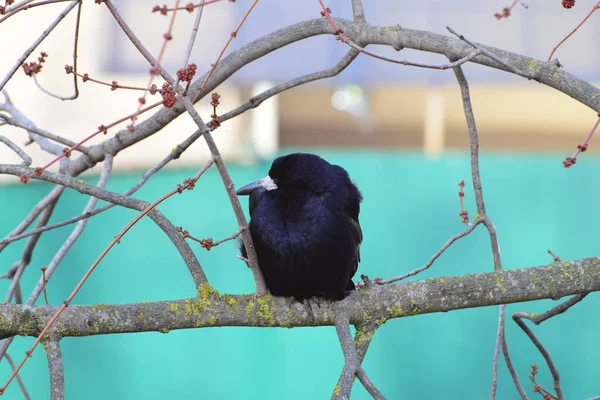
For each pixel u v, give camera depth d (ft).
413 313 20.97
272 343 41.83
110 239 41.68
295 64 48.75
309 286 21.70
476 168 23.31
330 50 48.78
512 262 43.93
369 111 56.70
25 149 46.91
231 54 24.38
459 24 51.16
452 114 57.52
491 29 51.03
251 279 42.04
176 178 43.60
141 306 19.67
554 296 20.97
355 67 48.98
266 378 41.75
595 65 50.80
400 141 57.36
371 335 20.70
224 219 43.01
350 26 22.90
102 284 41.37
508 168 44.21
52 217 41.47
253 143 49.03
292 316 20.86
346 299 21.08
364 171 44.45
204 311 20.08
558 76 20.33
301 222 22.68
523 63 20.68
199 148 48.62
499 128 57.16
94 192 20.08
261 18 48.75
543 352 22.26
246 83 49.42
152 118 24.98
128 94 50.34
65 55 49.96
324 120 57.26
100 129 16.74
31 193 41.73
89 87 50.11
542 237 44.14
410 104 56.90
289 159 23.95
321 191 23.29
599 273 21.06
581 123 56.44
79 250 41.37
